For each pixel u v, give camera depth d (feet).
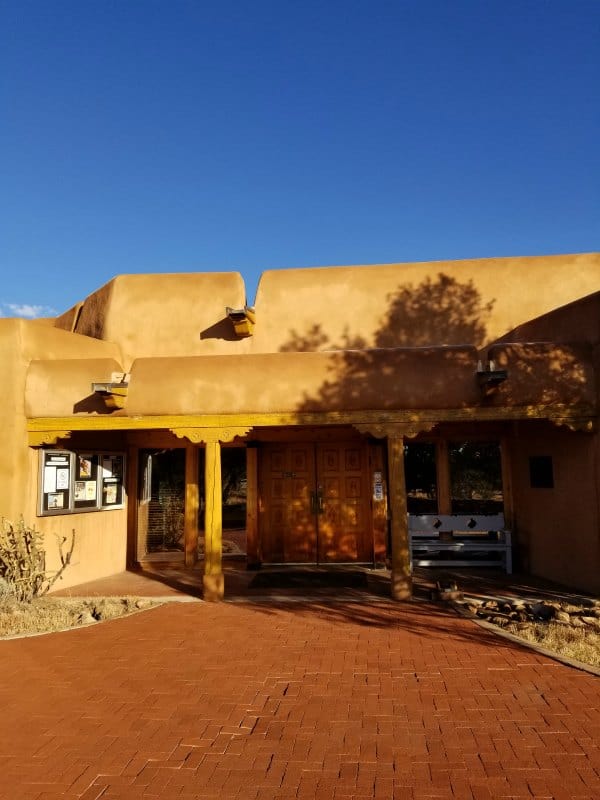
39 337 32.04
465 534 38.86
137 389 30.22
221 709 16.69
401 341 35.94
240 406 29.81
